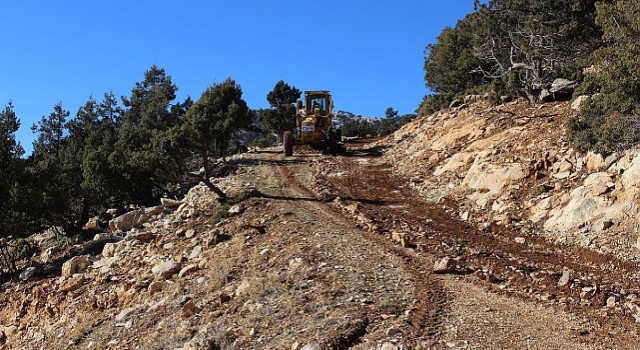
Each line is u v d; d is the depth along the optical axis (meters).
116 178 29.09
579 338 9.60
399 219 18.02
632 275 13.05
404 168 25.66
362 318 10.34
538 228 16.39
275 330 10.70
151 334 12.54
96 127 44.22
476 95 33.38
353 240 15.43
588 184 16.47
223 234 17.44
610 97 18.19
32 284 18.92
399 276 12.65
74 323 15.20
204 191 23.52
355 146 36.06
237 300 12.56
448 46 45.69
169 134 22.11
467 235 16.58
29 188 24.17
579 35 28.69
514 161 19.78
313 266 13.36
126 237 20.38
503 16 30.20
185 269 15.49
